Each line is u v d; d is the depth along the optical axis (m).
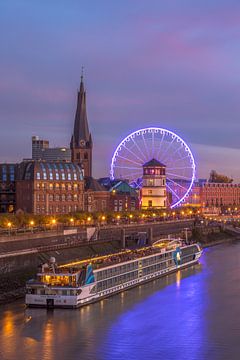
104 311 120.62
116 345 98.38
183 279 161.25
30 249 165.25
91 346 97.69
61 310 120.38
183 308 124.19
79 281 122.75
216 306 126.12
